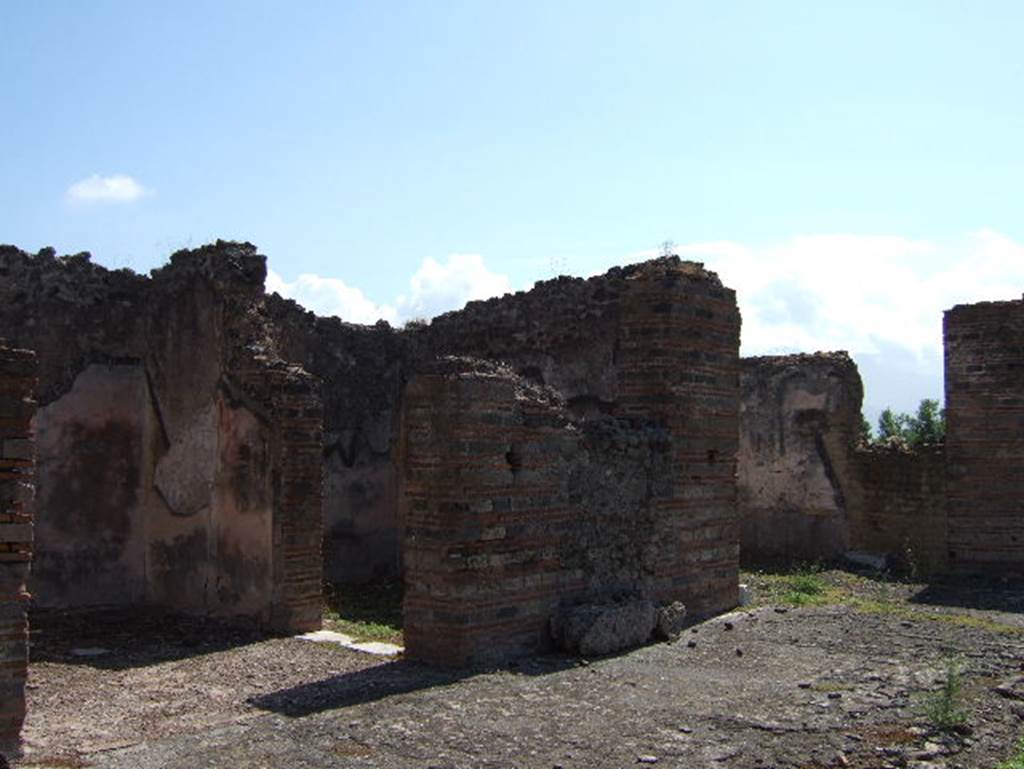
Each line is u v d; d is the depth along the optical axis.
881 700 8.12
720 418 12.60
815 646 10.42
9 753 6.81
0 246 13.38
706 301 12.38
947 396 16.58
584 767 6.62
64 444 13.75
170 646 11.31
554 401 10.88
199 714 8.20
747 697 8.34
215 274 13.12
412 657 9.77
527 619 10.06
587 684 8.80
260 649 10.98
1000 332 16.19
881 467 18.36
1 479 6.81
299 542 11.96
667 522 11.77
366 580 17.28
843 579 16.08
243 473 12.51
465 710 7.93
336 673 9.69
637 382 12.03
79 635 12.02
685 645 10.52
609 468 11.08
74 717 8.26
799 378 19.33
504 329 17.47
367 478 17.73
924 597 14.02
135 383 14.39
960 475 16.42
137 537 14.26
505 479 9.90
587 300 16.38
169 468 13.85
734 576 12.78
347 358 17.62
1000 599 13.80
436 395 9.63
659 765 6.65
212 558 12.99
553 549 10.37
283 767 6.66
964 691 8.38
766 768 6.57
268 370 12.18
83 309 14.01
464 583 9.48
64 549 13.70
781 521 19.36
